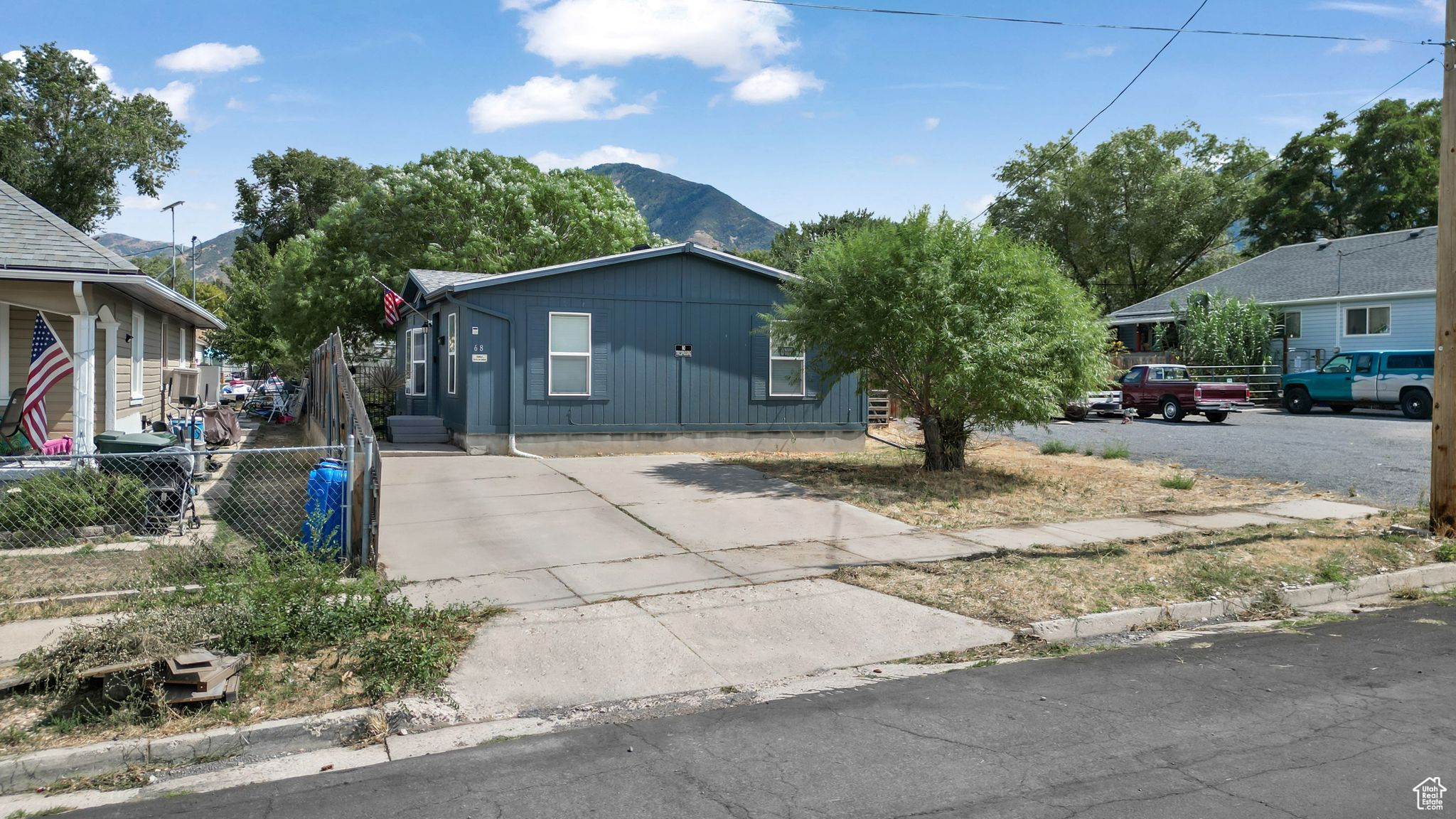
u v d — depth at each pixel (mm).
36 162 38094
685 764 4527
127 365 15484
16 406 12078
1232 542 9328
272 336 40719
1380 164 43125
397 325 23609
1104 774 4309
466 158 29703
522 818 3953
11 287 11617
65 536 9086
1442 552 8914
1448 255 9398
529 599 7297
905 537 9570
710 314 17000
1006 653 6363
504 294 15594
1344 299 32406
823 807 4008
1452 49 9312
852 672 5984
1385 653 6320
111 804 4203
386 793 4242
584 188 31000
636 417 16516
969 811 3932
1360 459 16203
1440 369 9469
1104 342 13656
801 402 17703
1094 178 49062
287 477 13812
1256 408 30969
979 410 13203
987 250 12766
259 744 4855
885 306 12398
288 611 6262
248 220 61688
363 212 29000
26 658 5617
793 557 8703
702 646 6324
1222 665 6066
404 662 5582
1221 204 47281
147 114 41406
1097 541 9391
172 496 9789
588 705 5387
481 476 13180
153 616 5609
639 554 8805
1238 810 3904
